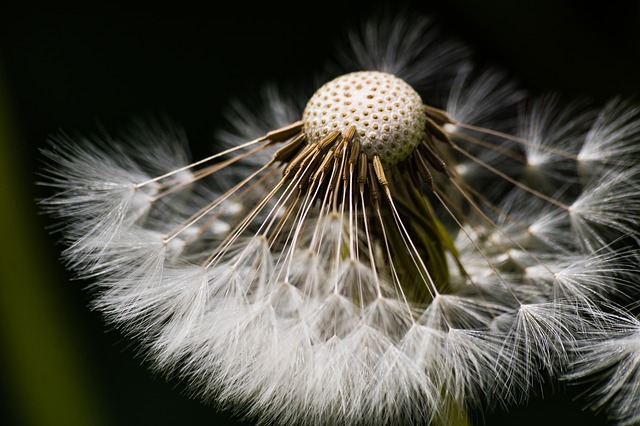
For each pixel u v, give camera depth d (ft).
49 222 0.61
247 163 0.54
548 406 0.58
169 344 0.48
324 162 0.49
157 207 0.52
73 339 0.60
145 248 0.50
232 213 0.52
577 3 0.61
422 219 0.50
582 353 0.48
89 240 0.49
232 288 0.49
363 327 0.48
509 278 0.51
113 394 0.60
